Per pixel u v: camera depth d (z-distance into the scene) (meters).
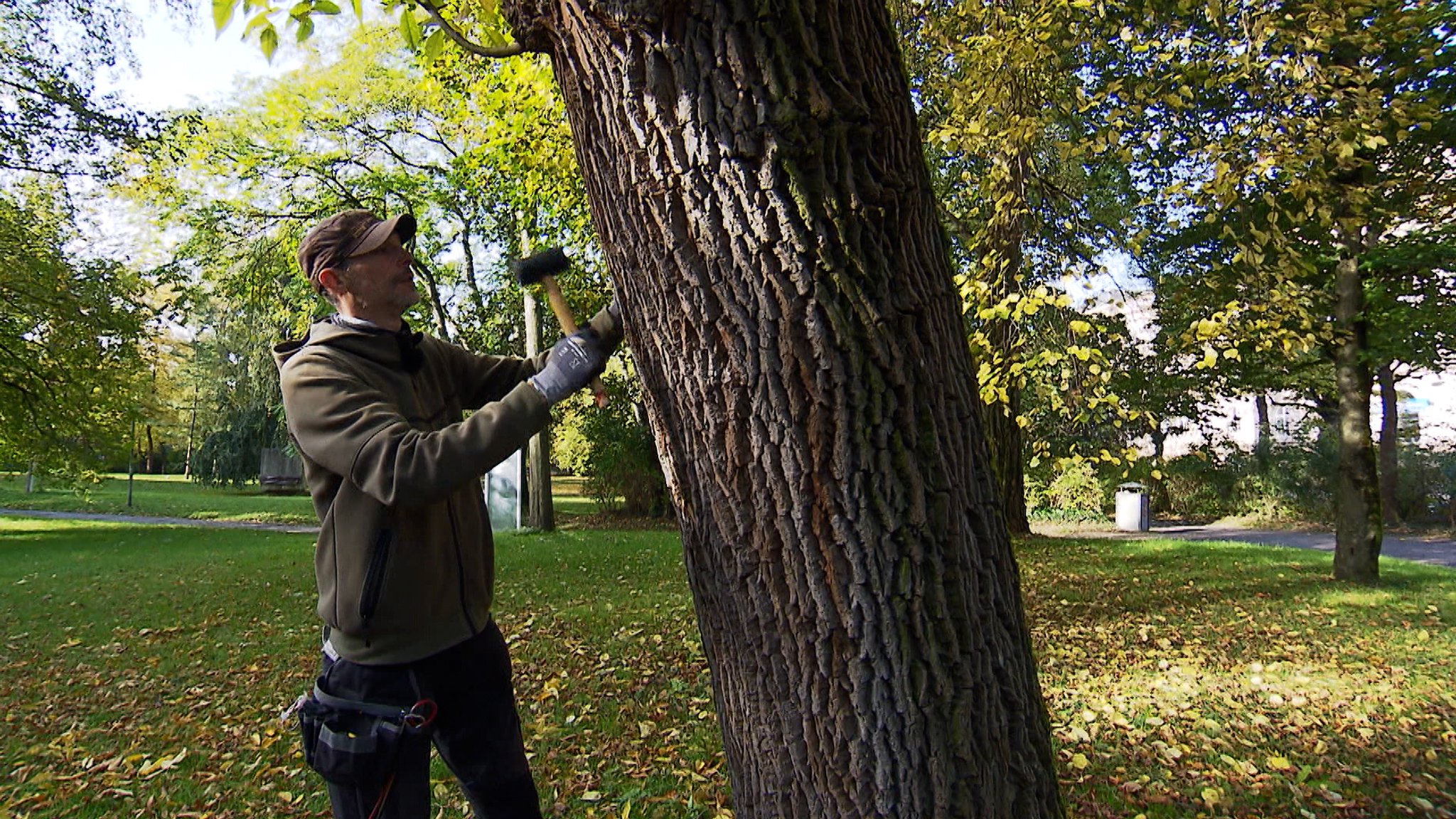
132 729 4.75
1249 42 6.22
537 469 16.78
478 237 18.50
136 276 17.09
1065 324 6.41
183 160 15.30
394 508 1.90
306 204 16.84
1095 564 10.70
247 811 3.65
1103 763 4.03
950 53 7.07
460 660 2.06
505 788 2.16
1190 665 5.74
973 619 1.62
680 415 1.64
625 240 1.60
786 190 1.46
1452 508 16.92
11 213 15.32
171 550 14.01
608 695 5.17
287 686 5.53
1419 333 9.42
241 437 32.38
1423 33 7.45
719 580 1.67
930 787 1.57
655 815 3.54
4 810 3.66
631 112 1.51
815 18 1.46
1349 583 8.95
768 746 1.66
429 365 2.21
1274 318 5.69
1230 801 3.59
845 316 1.49
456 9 4.05
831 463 1.52
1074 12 6.78
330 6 2.57
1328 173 6.23
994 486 1.73
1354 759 4.03
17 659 6.46
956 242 10.09
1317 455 18.42
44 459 17.64
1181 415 18.98
